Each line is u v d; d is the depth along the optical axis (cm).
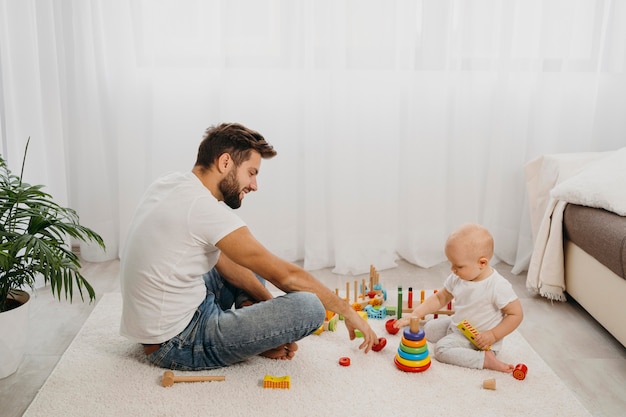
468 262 193
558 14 276
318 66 276
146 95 283
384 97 280
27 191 191
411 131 287
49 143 272
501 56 279
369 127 282
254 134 184
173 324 182
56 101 270
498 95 284
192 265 179
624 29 283
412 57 281
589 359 202
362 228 288
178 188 180
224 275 203
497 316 199
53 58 266
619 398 179
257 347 183
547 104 284
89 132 280
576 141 294
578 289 235
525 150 292
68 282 187
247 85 279
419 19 278
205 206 176
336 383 182
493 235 297
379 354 200
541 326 227
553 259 242
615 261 198
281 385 179
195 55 277
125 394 176
